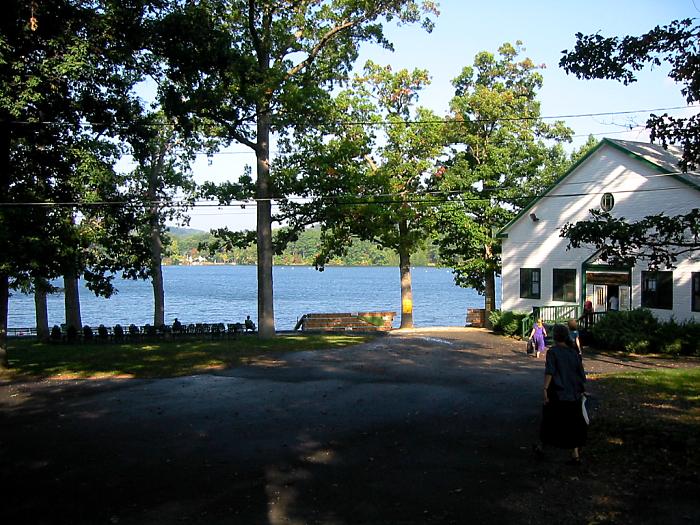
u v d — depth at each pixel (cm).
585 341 2500
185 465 898
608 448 909
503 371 1820
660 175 2322
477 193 3662
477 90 3725
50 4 1725
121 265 2575
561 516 664
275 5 2723
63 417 1272
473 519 663
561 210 2941
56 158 2134
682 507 673
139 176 3409
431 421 1148
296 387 1571
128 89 2231
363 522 663
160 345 2750
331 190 2847
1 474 871
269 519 678
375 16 2831
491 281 3928
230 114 2531
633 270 2583
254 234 3098
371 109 3641
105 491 790
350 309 7069
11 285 2277
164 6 2025
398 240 3578
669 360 2064
